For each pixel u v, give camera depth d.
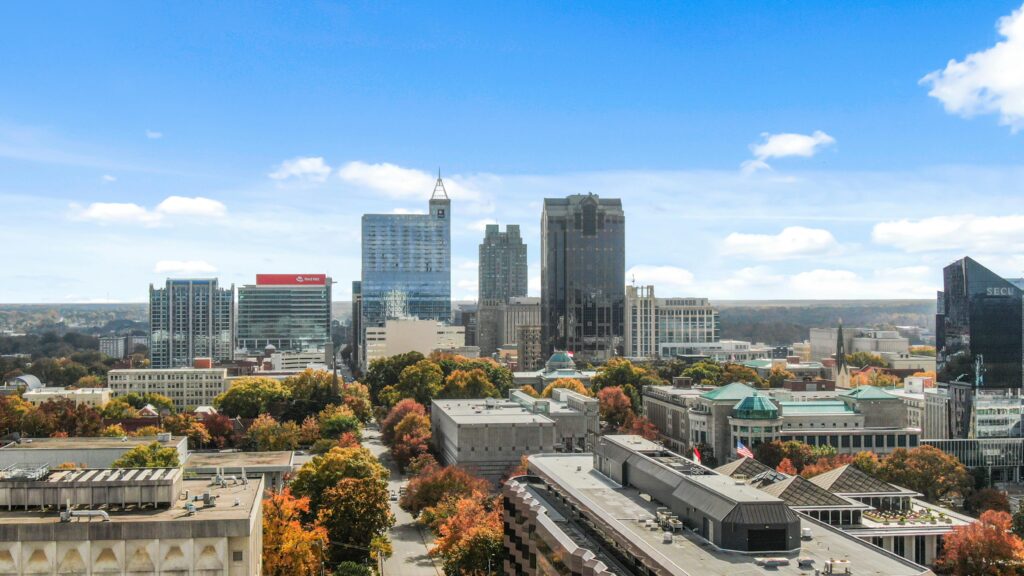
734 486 145.00
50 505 150.62
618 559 140.50
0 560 139.38
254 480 178.38
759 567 124.88
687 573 121.50
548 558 148.38
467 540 195.00
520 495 173.88
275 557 183.50
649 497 165.50
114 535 141.00
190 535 142.38
